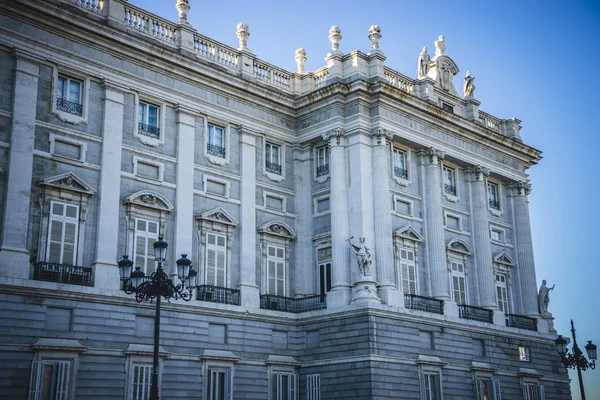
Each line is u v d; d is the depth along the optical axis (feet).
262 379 129.49
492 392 148.15
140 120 125.49
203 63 133.08
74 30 117.50
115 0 124.88
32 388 102.17
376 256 134.41
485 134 164.86
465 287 155.63
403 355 131.23
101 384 109.29
